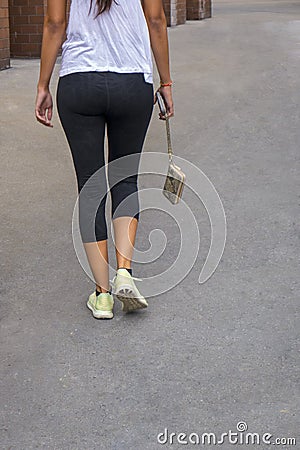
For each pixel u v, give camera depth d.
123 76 4.69
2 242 6.26
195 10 25.48
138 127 4.87
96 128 4.80
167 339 4.75
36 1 15.84
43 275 5.65
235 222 6.68
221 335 4.79
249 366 4.43
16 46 16.09
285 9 31.20
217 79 12.92
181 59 15.19
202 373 4.36
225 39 18.94
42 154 8.82
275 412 3.99
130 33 4.68
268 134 9.52
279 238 6.36
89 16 4.64
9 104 11.12
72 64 4.70
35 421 3.93
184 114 10.52
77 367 4.43
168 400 4.11
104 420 3.94
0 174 8.06
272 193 7.43
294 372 4.36
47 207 7.09
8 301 5.25
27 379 4.30
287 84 12.38
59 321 4.98
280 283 5.53
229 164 8.34
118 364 4.46
